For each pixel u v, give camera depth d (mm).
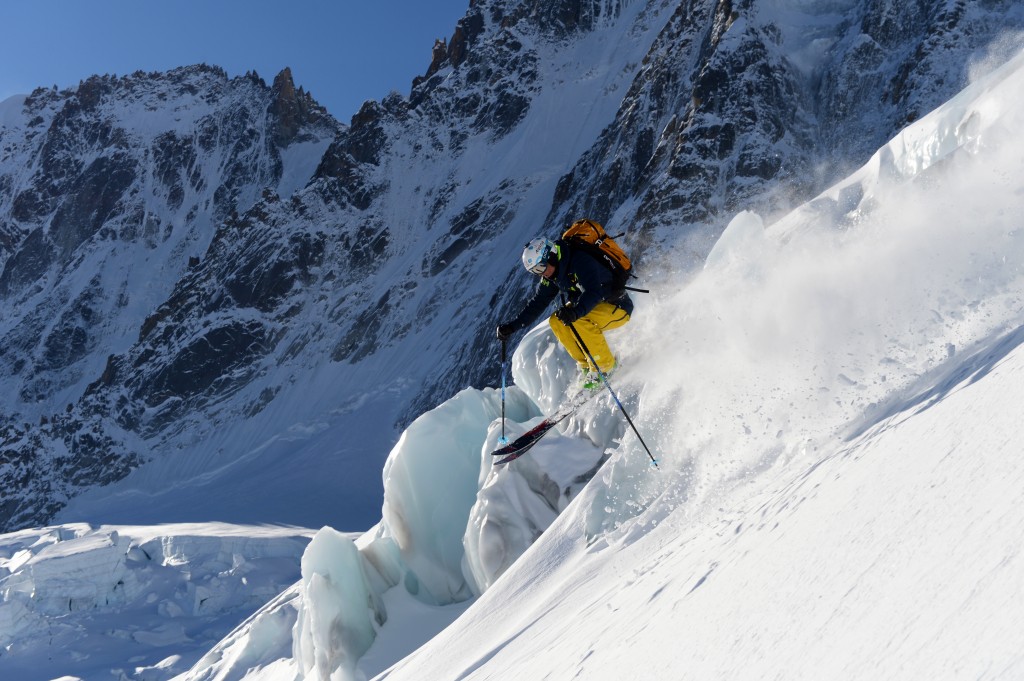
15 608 31953
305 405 95875
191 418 100062
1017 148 4234
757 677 1487
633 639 2334
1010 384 1821
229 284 112438
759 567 2016
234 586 34781
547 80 129625
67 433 100812
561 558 6555
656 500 5633
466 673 4930
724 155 67250
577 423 9906
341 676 10969
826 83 69938
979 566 1256
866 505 1843
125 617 33562
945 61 62281
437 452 12164
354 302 107625
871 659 1261
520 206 107812
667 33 91062
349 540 12148
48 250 162000
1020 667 964
